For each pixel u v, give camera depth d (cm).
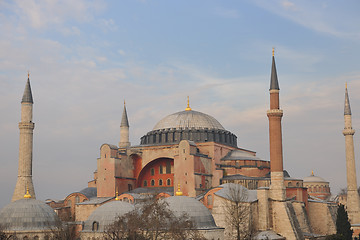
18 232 9125
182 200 9350
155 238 8012
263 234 10444
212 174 13475
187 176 12519
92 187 14662
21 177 12500
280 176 11081
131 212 8756
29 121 12825
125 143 15212
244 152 14712
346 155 14925
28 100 12912
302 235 10988
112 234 8662
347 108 15212
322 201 13688
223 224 10919
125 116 15450
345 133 15025
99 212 9600
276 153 11150
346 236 11394
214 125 15012
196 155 12744
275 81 11488
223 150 14275
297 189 12475
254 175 13862
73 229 9981
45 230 9356
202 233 8794
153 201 8988
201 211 9238
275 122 11244
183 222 8438
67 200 13888
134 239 8012
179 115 15138
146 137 15125
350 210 14588
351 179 14762
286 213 10831
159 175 13912
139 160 14112
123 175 13638
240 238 10194
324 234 12662
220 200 11112
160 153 13750
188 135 14375
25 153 12600
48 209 9944
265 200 10938
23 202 9800
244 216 10262
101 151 13525
